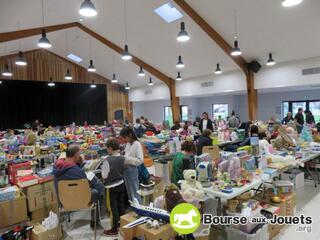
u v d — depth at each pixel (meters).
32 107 12.62
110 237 3.01
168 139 5.77
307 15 5.33
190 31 7.08
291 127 5.10
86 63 12.43
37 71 11.98
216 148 4.67
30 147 5.33
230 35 6.86
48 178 3.39
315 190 4.29
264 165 3.24
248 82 8.45
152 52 9.09
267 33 6.33
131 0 6.25
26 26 6.34
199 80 10.41
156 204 2.51
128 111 15.09
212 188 2.54
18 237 2.54
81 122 13.99
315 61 6.97
